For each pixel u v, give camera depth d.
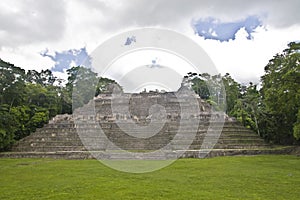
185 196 12.64
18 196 13.04
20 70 45.38
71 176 18.16
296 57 29.45
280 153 32.66
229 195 12.81
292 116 38.41
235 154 31.12
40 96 51.00
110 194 13.13
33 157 31.09
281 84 30.92
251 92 54.34
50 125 38.44
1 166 23.83
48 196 12.96
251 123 42.59
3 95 42.09
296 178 17.06
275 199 12.17
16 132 41.19
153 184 15.31
